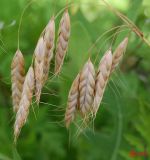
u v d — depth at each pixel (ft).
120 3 1.08
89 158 0.88
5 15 0.95
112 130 0.91
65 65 0.85
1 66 0.86
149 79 1.00
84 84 0.56
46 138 0.89
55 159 0.90
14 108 0.61
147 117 0.78
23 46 0.91
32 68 0.55
